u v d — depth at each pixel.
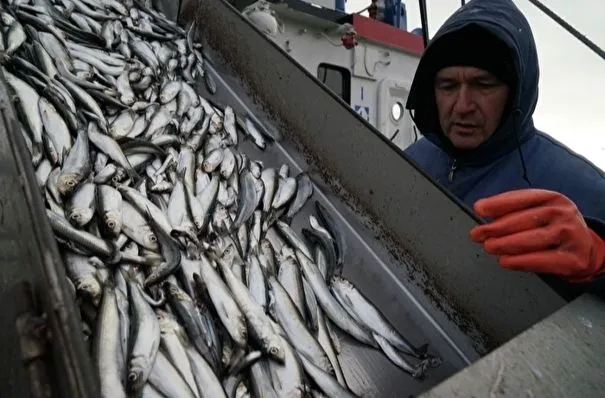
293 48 3.78
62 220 1.61
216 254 1.80
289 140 2.44
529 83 1.90
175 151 2.28
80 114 2.19
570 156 1.99
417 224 1.78
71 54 2.59
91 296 1.43
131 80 2.60
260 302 1.71
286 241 2.04
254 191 2.19
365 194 2.02
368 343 1.71
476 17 1.83
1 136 1.22
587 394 0.97
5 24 2.45
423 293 1.77
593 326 1.12
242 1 3.53
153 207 1.87
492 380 0.98
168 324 1.48
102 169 1.96
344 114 2.09
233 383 1.44
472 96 1.95
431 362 1.63
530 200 1.19
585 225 1.19
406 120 4.67
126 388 1.29
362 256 1.97
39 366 0.90
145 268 1.67
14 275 1.05
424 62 2.03
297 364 1.52
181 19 3.32
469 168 2.15
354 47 4.12
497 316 1.52
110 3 3.20
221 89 2.82
